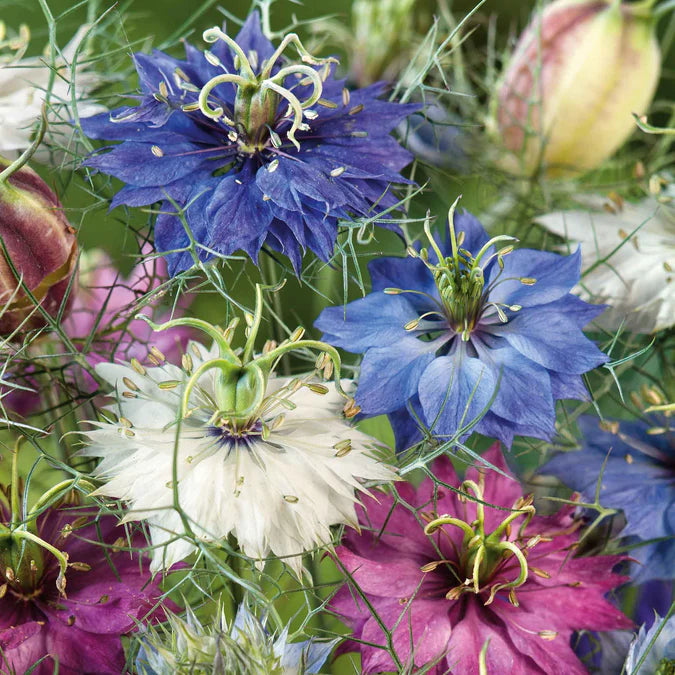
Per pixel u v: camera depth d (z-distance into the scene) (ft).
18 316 1.05
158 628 1.02
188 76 1.08
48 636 1.01
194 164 1.05
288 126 1.07
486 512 1.07
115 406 1.03
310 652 1.02
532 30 1.19
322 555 1.02
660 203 1.17
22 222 1.03
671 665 1.03
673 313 1.11
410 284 1.08
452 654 1.01
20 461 1.15
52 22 1.06
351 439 1.02
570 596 1.05
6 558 1.01
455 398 1.03
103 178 1.12
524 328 1.05
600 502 1.09
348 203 1.03
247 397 1.00
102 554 1.04
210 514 0.99
